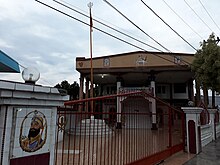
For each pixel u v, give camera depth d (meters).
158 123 11.43
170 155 7.12
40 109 2.46
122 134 5.44
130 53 22.34
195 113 8.30
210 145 10.27
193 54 20.84
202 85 19.00
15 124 2.19
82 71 23.59
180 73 23.48
